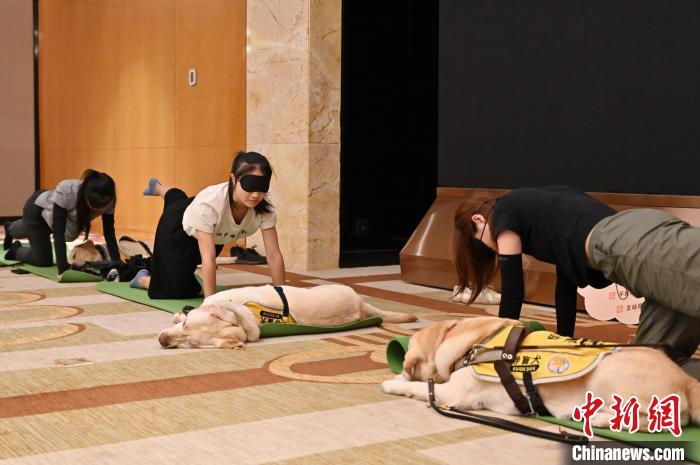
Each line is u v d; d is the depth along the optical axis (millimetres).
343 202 8867
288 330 4719
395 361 3889
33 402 3400
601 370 2930
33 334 4777
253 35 8562
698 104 5441
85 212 6859
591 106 6074
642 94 5754
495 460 2736
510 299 3469
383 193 9141
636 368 2885
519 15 6543
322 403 3395
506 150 6703
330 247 8219
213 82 9250
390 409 3301
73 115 12211
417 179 9336
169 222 5844
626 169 5871
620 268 3133
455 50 7094
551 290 5996
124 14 10875
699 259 2936
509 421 3062
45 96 12977
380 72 9031
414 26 9188
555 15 6285
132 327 4988
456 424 3107
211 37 9250
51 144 12883
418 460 2738
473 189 6980
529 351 3133
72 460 2727
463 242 3619
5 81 12883
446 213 7129
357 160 8945
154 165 10398
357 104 8914
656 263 3018
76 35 12031
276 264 5660
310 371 3934
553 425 3035
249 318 4551
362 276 7727
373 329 4977
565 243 3338
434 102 9383
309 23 7887
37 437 2959
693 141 5473
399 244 9242
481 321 3328
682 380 2871
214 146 9281
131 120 10828
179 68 9820
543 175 6430
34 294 6297
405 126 9227
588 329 5191
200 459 2742
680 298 2998
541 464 2697
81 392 3555
